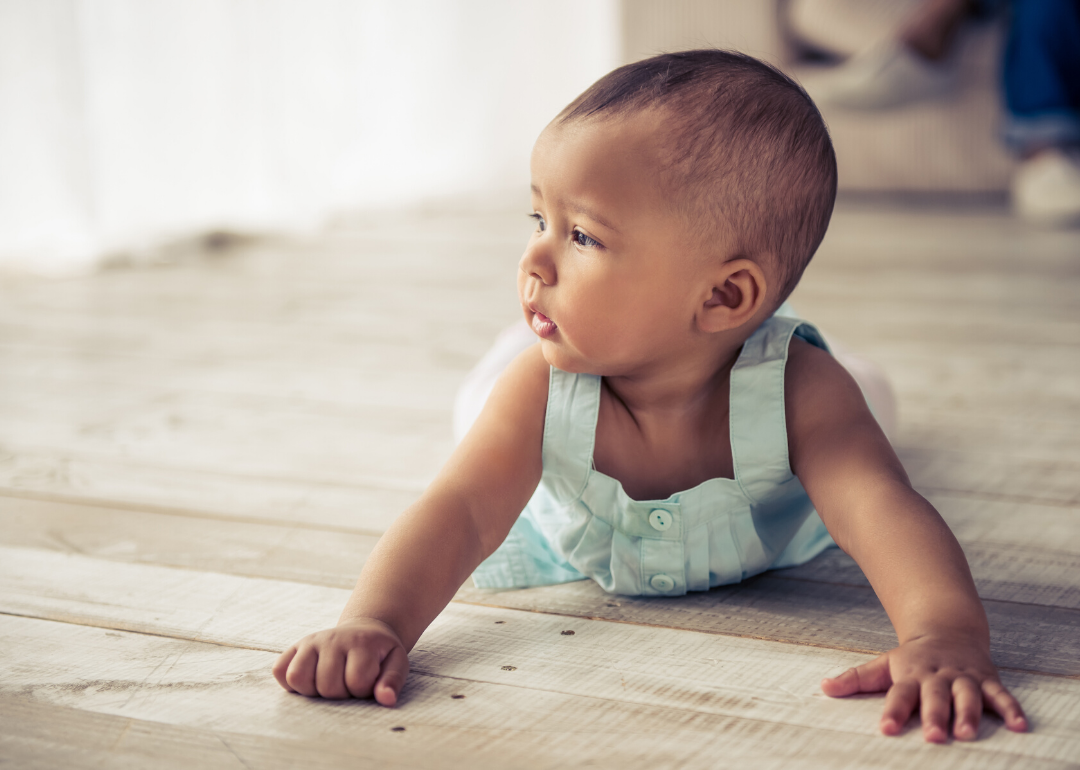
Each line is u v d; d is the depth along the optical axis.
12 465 1.21
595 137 0.74
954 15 3.12
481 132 3.82
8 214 2.35
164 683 0.72
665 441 0.85
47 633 0.80
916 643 0.67
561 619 0.83
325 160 3.15
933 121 3.26
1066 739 0.63
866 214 3.23
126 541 0.99
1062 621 0.81
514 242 2.95
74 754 0.63
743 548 0.86
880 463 0.78
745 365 0.83
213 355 1.75
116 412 1.43
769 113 0.77
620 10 3.30
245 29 2.86
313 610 0.85
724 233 0.76
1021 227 2.92
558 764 0.62
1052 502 1.07
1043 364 1.62
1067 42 2.95
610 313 0.76
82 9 2.41
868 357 1.70
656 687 0.71
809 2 3.23
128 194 2.58
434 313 2.06
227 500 1.10
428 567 0.75
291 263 2.63
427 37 3.62
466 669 0.74
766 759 0.62
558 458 0.84
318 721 0.67
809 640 0.79
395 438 1.31
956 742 0.63
